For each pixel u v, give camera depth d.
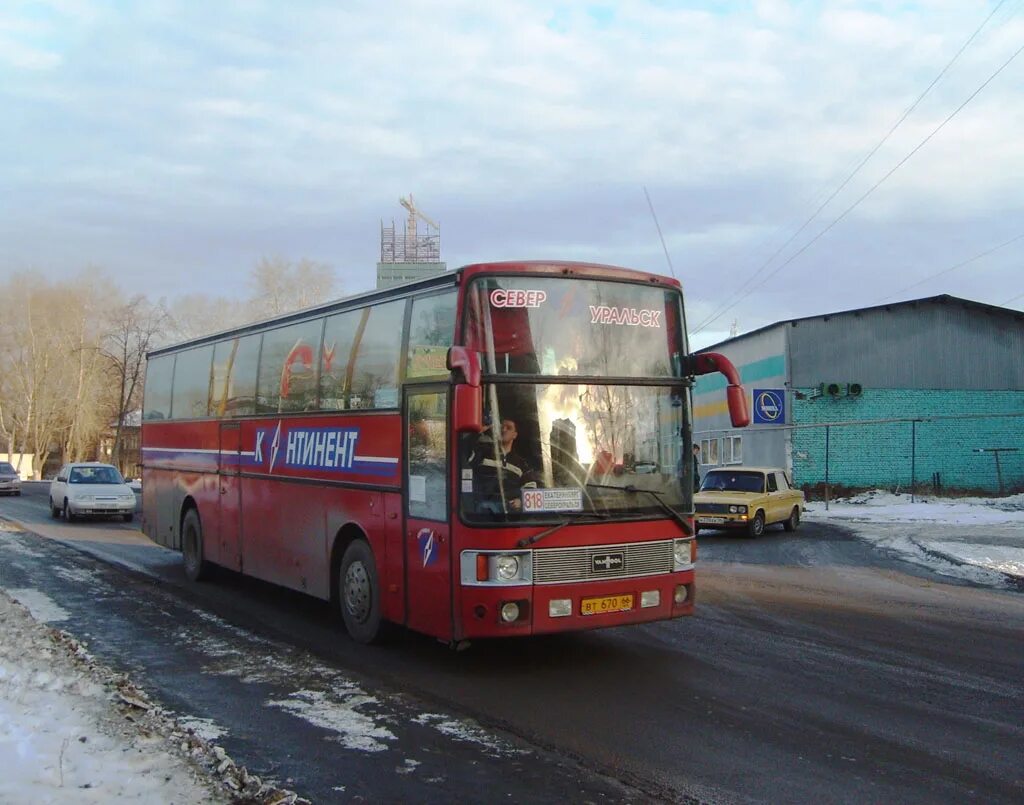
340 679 7.91
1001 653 9.09
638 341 8.56
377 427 9.06
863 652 9.09
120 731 6.00
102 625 10.34
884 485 32.28
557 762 5.82
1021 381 33.06
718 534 22.66
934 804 5.18
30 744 5.57
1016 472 32.75
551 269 8.22
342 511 9.62
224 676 8.01
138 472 74.81
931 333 32.91
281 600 12.13
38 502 33.28
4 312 69.06
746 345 36.47
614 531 8.09
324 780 5.48
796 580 14.41
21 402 70.00
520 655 8.86
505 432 7.79
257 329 12.05
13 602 11.42
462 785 5.41
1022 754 6.05
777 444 32.72
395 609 8.65
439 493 8.03
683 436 8.73
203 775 5.25
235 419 12.47
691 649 9.16
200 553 13.57
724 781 5.50
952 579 14.59
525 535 7.70
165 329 65.88
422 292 8.54
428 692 7.50
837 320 32.59
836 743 6.24
